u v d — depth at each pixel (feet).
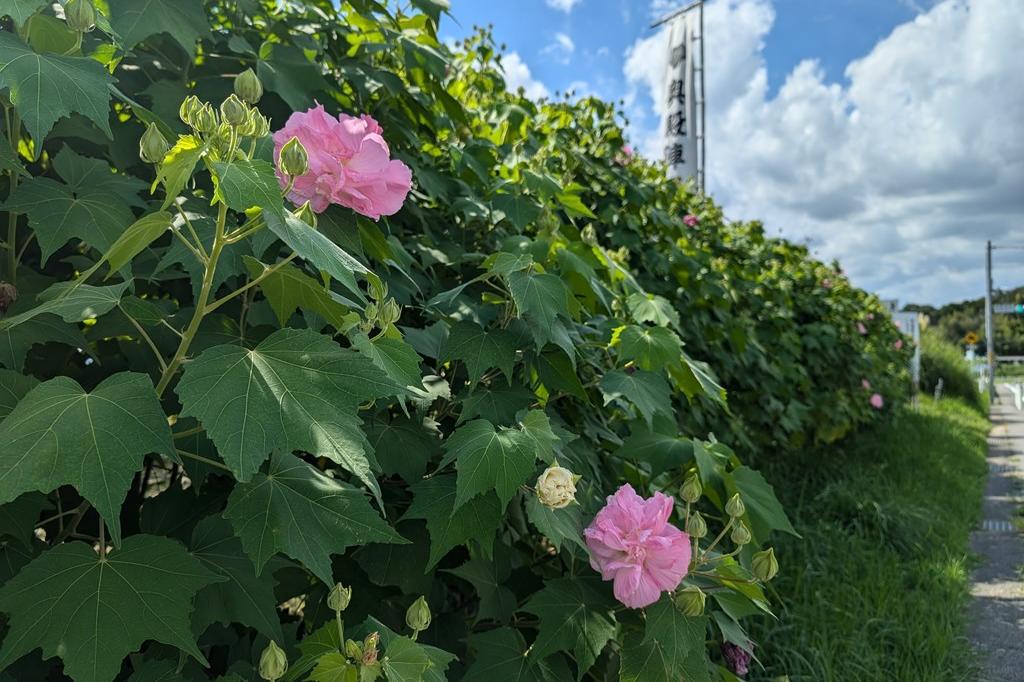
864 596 14.15
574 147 13.91
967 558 18.17
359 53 7.36
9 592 3.25
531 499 5.05
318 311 4.27
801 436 23.70
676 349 6.47
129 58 5.79
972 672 12.59
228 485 4.88
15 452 2.89
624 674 5.04
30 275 4.78
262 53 6.00
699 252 16.46
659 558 4.86
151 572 3.42
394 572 5.28
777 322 21.70
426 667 3.78
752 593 5.35
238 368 3.36
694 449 6.42
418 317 6.86
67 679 4.32
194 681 4.12
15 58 3.41
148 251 5.00
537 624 5.82
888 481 23.61
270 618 4.12
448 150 8.42
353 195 4.49
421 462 5.32
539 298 5.48
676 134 42.27
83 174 4.71
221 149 3.34
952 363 65.51
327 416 3.33
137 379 3.28
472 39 11.84
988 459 35.65
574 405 7.20
